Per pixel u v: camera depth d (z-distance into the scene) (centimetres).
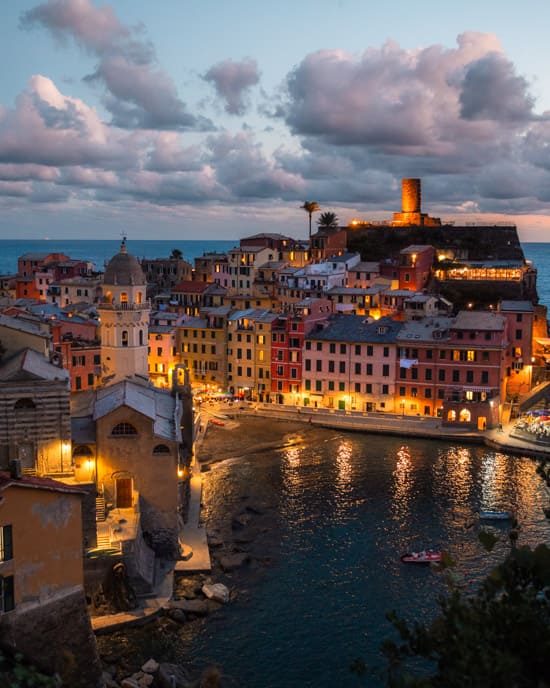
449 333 12456
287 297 16838
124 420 6812
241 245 19975
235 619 5897
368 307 15662
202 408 13125
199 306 16662
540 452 10288
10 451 6494
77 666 4647
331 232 19738
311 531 7694
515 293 16925
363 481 9325
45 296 19875
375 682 5088
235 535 7575
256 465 10069
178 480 7512
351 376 13025
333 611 6028
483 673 1723
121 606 5850
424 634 1936
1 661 4159
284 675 5172
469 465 9988
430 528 7738
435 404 12431
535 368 13788
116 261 10719
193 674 5156
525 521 7862
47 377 6569
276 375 13738
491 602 1947
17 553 4391
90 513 6016
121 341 10669
